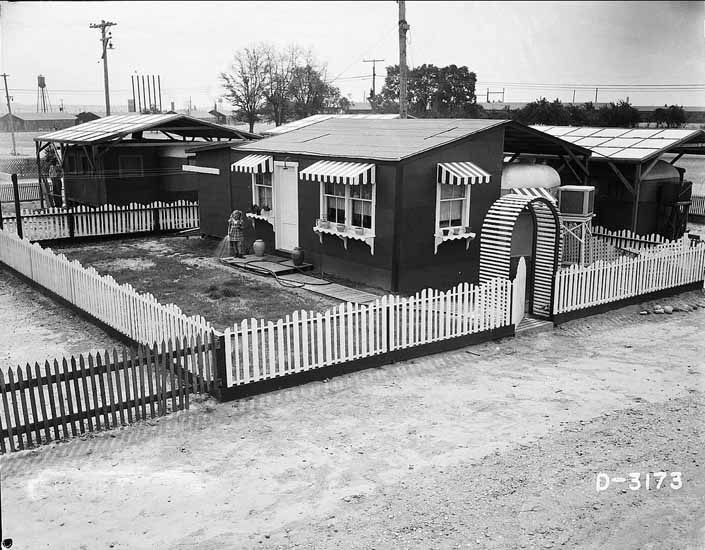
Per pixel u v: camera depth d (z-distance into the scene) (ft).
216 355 33.17
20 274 58.54
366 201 54.29
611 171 75.51
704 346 43.96
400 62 89.20
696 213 104.63
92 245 76.59
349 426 30.96
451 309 42.42
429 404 33.71
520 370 39.06
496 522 23.20
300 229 62.03
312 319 35.96
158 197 96.58
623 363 40.45
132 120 99.60
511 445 29.14
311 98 125.80
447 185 54.03
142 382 31.04
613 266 51.85
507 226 45.21
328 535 22.41
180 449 28.48
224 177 72.59
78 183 97.76
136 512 23.61
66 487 25.14
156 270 61.82
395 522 23.21
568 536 22.38
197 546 21.72
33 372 37.04
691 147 80.89
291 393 34.91
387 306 38.99
